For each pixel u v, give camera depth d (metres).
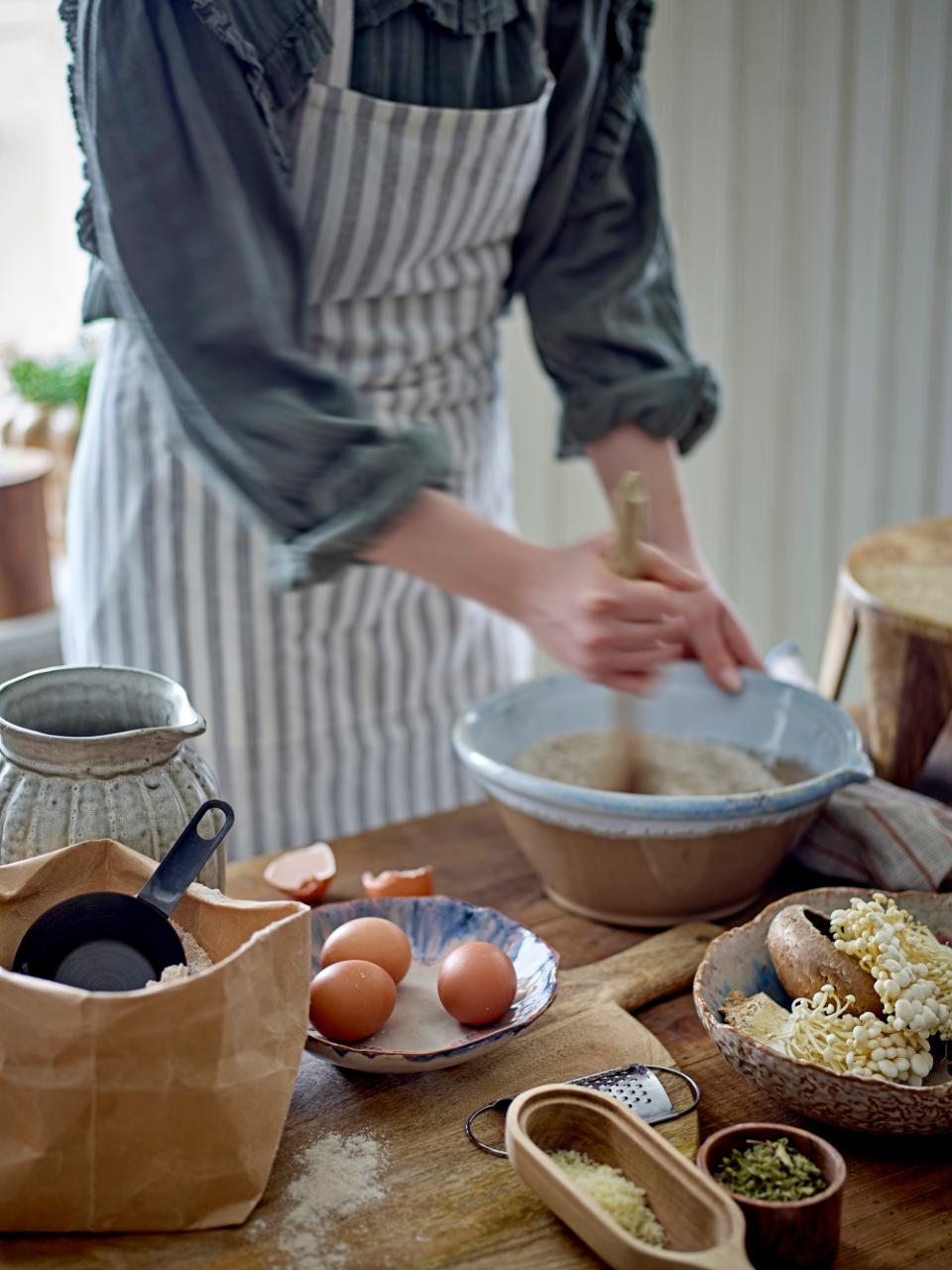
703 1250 0.61
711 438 2.27
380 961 0.81
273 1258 0.64
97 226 0.94
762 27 2.07
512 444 2.08
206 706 1.29
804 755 1.07
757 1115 0.75
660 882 0.92
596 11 1.12
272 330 0.92
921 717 1.19
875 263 2.20
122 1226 0.65
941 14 2.05
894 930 0.77
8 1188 0.64
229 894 0.97
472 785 1.46
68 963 0.69
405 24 1.01
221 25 0.88
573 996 0.85
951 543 1.35
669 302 1.28
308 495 0.92
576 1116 0.68
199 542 1.23
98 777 0.74
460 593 0.98
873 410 2.28
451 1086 0.76
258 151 0.92
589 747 1.08
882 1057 0.72
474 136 1.07
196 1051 0.63
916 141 2.13
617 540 0.96
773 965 0.82
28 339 2.09
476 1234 0.65
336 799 1.36
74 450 1.94
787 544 2.36
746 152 2.13
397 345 1.20
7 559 1.78
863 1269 0.64
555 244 1.25
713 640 1.13
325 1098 0.75
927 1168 0.71
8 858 0.74
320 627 1.29
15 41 1.94
